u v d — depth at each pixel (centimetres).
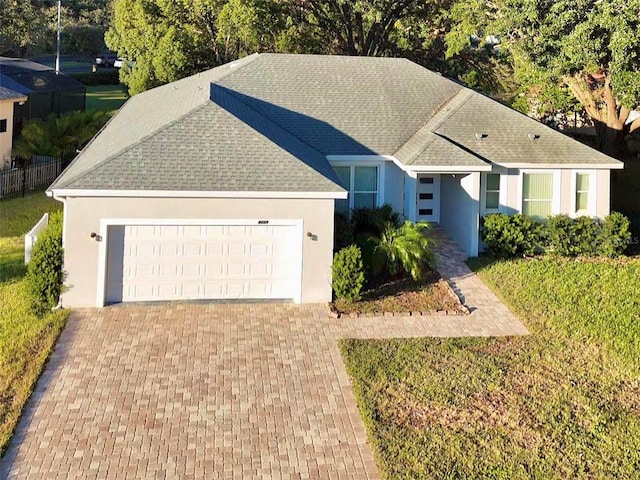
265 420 1076
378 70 2530
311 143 2153
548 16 2203
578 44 2142
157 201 1559
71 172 1670
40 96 3578
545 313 1578
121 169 1561
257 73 2409
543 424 1065
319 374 1249
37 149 2967
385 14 4219
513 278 1847
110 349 1329
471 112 2286
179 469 934
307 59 2516
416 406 1115
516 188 2159
